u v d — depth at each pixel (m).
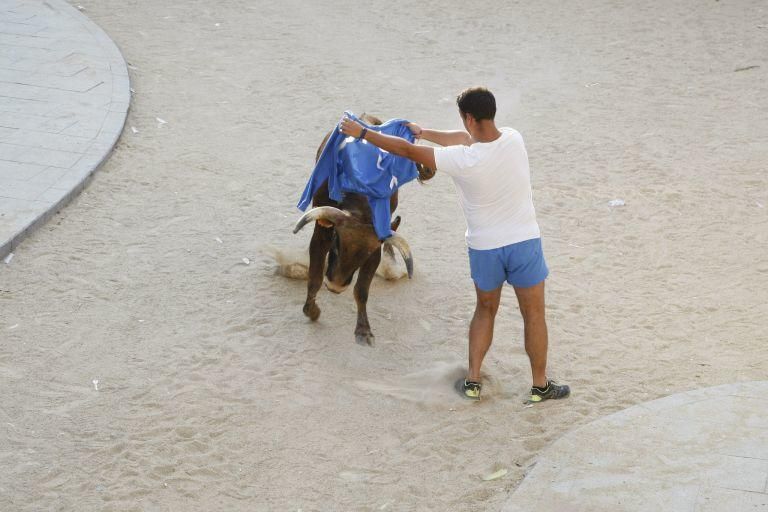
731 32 24.47
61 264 12.88
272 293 12.52
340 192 10.41
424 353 11.34
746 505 8.38
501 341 11.58
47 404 10.02
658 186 16.03
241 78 20.67
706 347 11.38
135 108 18.61
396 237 10.02
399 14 25.98
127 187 15.32
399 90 20.44
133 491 8.84
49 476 8.98
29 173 15.11
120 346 11.14
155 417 9.91
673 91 20.59
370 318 12.03
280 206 15.01
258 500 8.83
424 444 9.64
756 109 19.53
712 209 15.19
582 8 26.66
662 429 9.53
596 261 13.58
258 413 10.09
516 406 10.29
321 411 10.16
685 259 13.62
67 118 17.41
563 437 9.47
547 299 12.53
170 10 25.28
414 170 10.62
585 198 15.61
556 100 20.11
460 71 21.77
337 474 9.20
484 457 9.45
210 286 12.59
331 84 20.58
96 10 24.86
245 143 17.38
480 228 9.48
